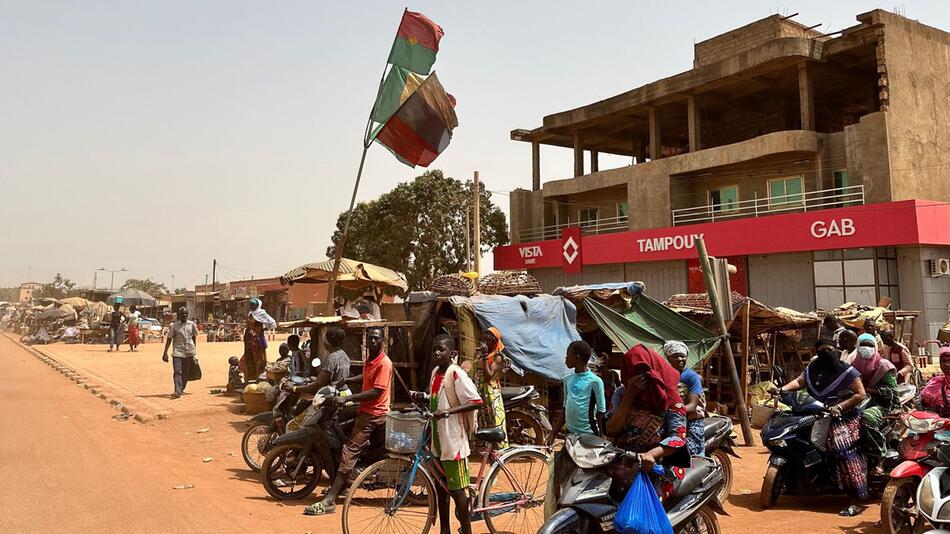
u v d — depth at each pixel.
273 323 15.27
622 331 11.52
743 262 28.08
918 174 26.17
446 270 42.69
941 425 5.86
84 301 44.50
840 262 25.27
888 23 25.94
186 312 14.93
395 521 6.11
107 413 12.95
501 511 5.90
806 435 6.95
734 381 10.88
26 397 14.71
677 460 4.45
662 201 31.70
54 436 10.16
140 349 32.06
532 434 9.80
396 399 10.59
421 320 10.77
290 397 8.62
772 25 31.97
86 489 7.12
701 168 30.22
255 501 7.07
